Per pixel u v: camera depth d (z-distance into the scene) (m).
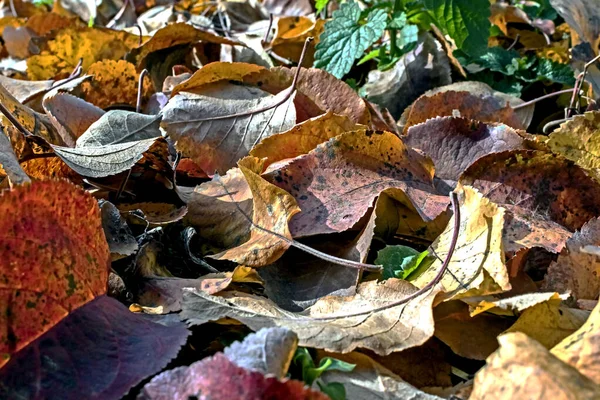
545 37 0.73
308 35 0.70
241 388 0.38
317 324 0.43
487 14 0.63
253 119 0.54
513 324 0.43
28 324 0.41
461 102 0.57
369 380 0.42
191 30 0.64
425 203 0.49
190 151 0.53
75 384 0.40
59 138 0.53
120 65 0.60
